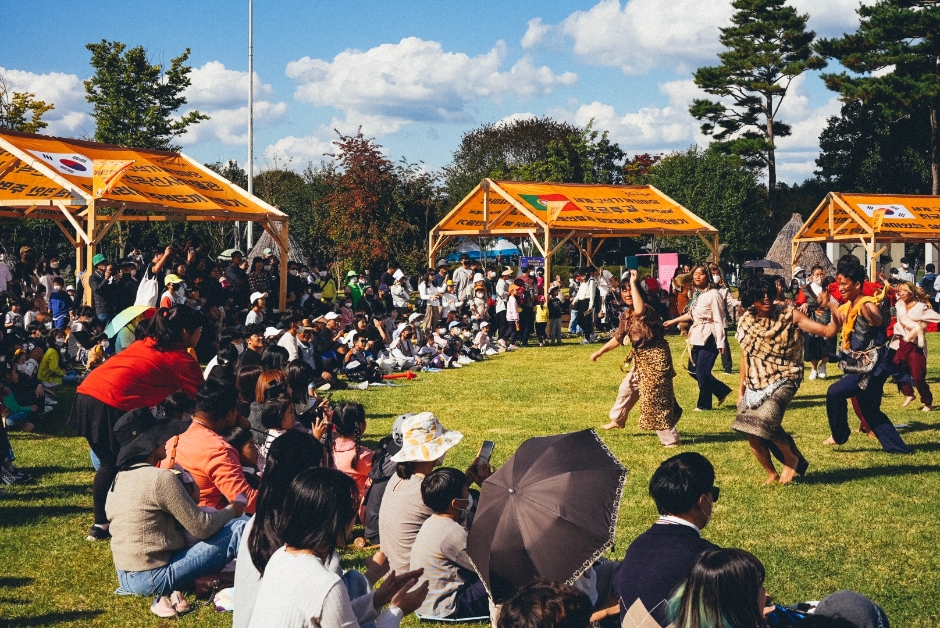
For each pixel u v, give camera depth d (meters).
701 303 13.10
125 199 18.30
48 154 18.55
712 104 55.59
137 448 6.18
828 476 9.02
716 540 7.09
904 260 29.09
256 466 7.27
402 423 6.10
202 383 7.36
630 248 58.94
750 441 8.72
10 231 32.91
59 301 18.59
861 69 46.09
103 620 5.67
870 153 66.62
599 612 4.38
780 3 53.25
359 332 17.59
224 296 19.28
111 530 6.06
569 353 22.39
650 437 11.18
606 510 4.18
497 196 27.61
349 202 37.84
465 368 19.45
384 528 5.82
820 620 4.21
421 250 38.69
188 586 6.10
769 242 56.28
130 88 37.41
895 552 6.75
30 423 11.92
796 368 8.48
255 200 22.06
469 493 6.02
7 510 8.20
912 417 12.22
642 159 71.69
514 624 2.89
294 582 3.28
